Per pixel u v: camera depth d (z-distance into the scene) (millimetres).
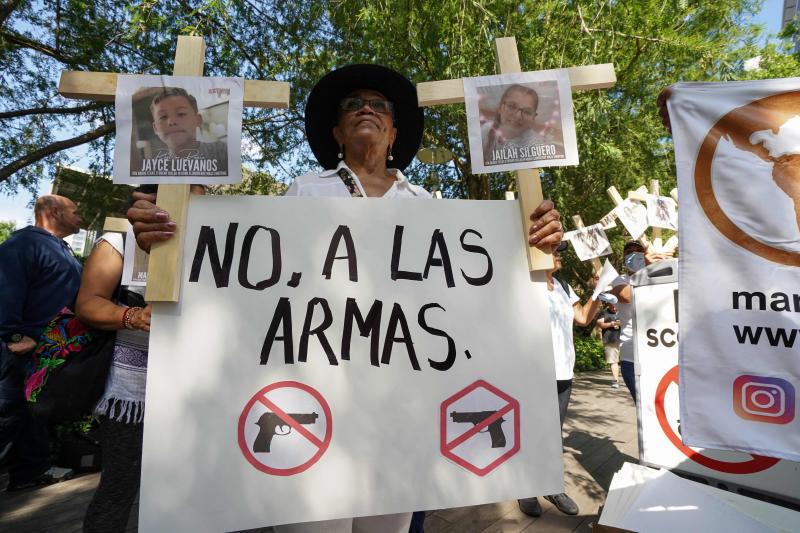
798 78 1270
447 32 5105
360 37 5719
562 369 2641
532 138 1244
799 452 1169
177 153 1124
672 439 2254
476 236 1283
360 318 1198
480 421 1200
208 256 1155
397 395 1180
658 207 3340
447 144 6977
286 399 1133
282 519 1086
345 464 1132
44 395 1424
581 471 3273
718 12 6176
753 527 1508
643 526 1558
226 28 5500
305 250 1205
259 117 6863
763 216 1246
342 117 1577
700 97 1339
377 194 1540
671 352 2316
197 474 1069
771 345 1217
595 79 1248
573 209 7477
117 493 1418
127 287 1491
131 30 4988
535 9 5051
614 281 3260
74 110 6434
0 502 2635
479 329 1240
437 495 1152
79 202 6859
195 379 1100
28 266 2562
